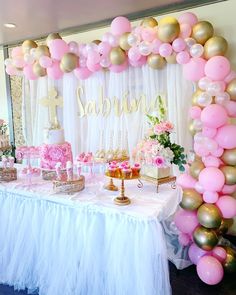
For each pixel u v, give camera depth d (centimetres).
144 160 201
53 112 353
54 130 219
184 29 228
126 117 302
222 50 217
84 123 340
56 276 188
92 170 225
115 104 307
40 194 192
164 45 233
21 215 206
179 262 239
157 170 192
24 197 204
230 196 226
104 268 175
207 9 264
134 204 173
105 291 176
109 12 287
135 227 160
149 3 265
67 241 184
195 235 219
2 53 430
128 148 304
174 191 200
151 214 157
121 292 164
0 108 453
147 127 288
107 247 172
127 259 162
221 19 260
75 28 334
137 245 158
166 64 271
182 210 234
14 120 429
